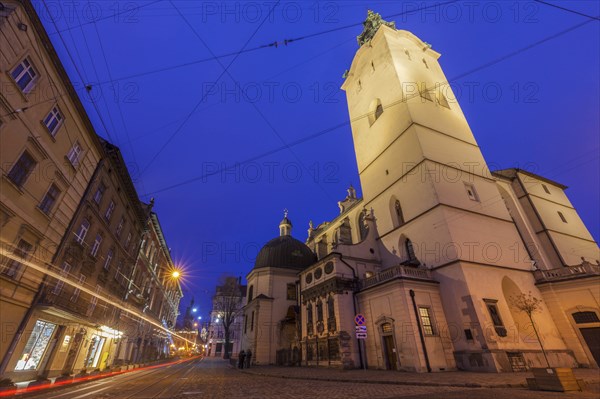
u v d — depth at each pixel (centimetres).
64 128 1852
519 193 3512
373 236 3200
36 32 1532
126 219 3022
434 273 2350
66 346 2052
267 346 3597
